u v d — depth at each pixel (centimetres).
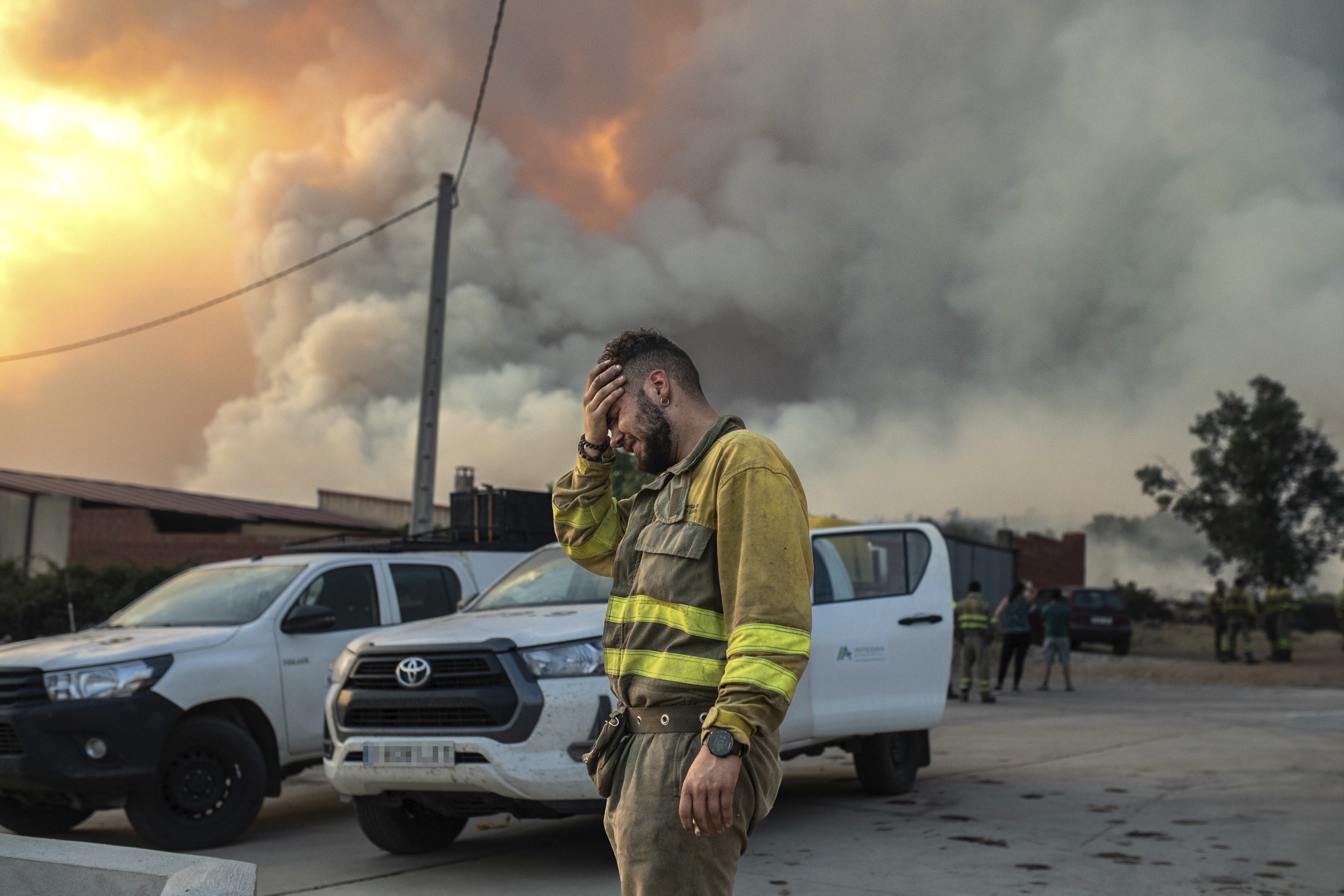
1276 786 770
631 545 251
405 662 559
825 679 691
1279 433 3962
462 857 600
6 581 1989
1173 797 732
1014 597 1764
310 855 615
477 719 540
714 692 231
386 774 551
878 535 761
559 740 532
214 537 2702
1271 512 3966
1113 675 2094
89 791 607
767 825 662
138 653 647
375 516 4047
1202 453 4047
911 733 777
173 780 639
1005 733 1130
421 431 1614
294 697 719
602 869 559
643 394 257
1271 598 2472
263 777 670
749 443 236
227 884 279
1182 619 4194
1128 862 551
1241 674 2108
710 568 236
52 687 618
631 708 240
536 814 540
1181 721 1240
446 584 854
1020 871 536
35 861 306
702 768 212
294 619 723
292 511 3609
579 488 273
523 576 714
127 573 2089
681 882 225
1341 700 1550
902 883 517
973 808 706
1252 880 514
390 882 542
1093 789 771
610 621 250
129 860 299
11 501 2747
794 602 222
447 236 1686
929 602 763
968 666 1581
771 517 227
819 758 996
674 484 246
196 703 657
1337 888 500
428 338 1644
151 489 3391
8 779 610
